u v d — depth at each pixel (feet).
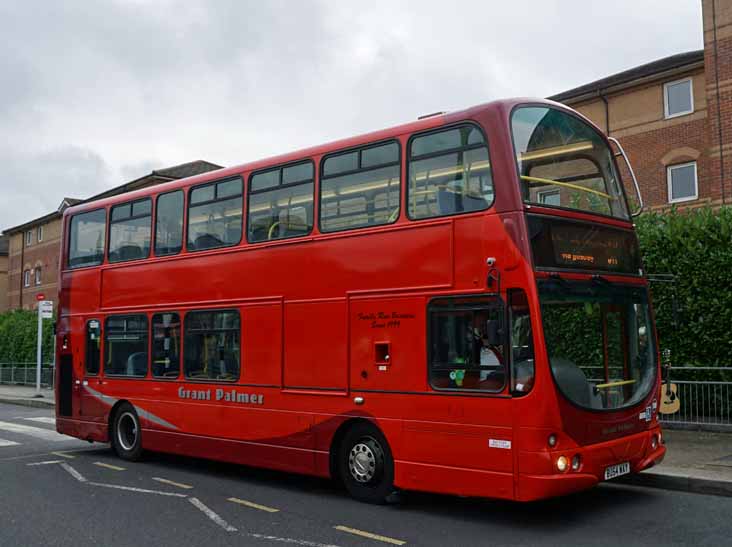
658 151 75.00
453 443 24.25
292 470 29.99
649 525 23.44
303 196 30.81
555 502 26.91
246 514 26.32
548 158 25.39
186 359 35.78
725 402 38.81
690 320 40.96
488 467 23.26
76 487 31.99
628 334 26.45
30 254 163.94
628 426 24.82
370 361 27.09
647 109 76.23
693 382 39.50
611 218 26.84
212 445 33.94
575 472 22.58
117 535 23.62
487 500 27.76
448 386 24.61
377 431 27.07
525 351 22.74
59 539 23.24
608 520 24.21
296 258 30.50
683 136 73.20
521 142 24.52
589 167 27.09
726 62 66.54
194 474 35.42
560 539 22.11
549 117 25.90
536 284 22.88
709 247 40.68
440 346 24.99
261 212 32.68
